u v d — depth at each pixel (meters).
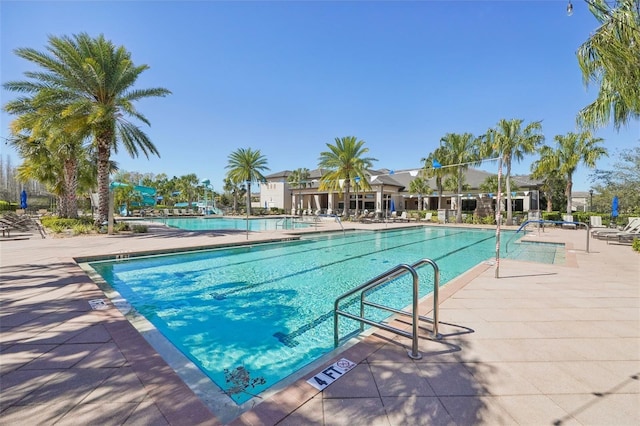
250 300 5.38
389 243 12.69
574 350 2.70
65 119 12.07
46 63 11.85
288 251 10.43
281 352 3.51
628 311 3.75
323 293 5.82
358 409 1.88
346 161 24.38
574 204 42.56
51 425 1.69
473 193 28.33
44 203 39.03
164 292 5.77
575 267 6.50
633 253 8.52
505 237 14.88
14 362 2.41
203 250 9.68
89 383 2.12
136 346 2.71
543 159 21.22
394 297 5.60
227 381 2.86
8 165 60.56
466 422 1.77
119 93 13.22
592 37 5.21
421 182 31.86
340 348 2.76
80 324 3.21
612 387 2.12
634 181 17.33
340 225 18.78
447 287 4.88
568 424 1.75
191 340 3.84
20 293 4.31
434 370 2.36
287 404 1.92
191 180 48.09
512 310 3.79
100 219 13.34
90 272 6.58
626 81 5.25
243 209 40.59
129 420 1.74
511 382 2.19
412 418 1.80
